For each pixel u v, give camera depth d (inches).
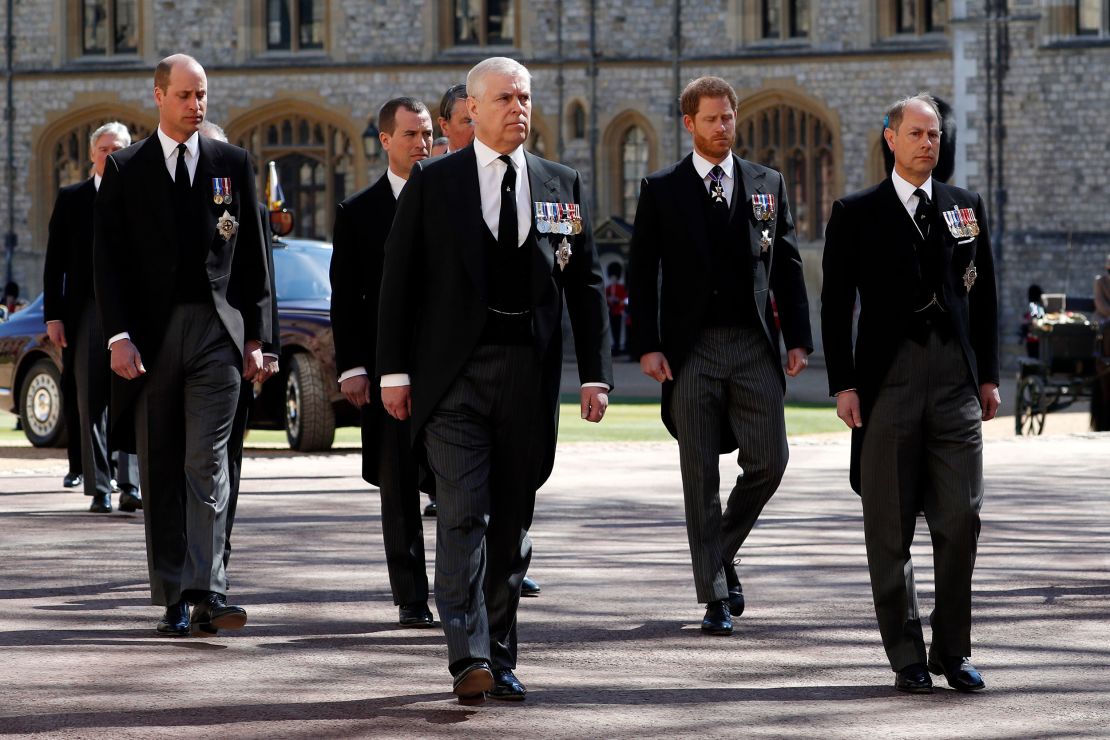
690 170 401.4
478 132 330.6
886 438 337.7
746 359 397.4
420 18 2142.0
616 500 643.5
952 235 337.7
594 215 2112.5
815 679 345.1
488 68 326.6
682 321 396.5
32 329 908.0
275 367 412.2
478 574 318.3
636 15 2101.4
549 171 334.3
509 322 325.4
